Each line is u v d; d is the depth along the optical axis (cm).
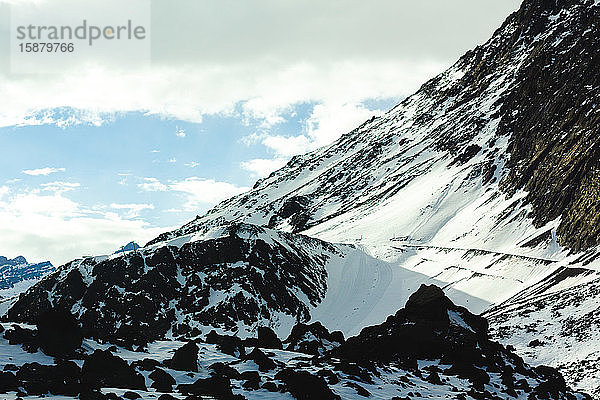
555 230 15375
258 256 15975
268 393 3581
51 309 3750
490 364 5222
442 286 15725
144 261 15525
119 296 14500
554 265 14088
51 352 3612
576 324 10519
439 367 5112
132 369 3469
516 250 15638
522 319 11525
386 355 5272
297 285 15712
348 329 14325
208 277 15238
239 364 4084
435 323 5516
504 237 16662
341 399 3634
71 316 3781
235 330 13638
